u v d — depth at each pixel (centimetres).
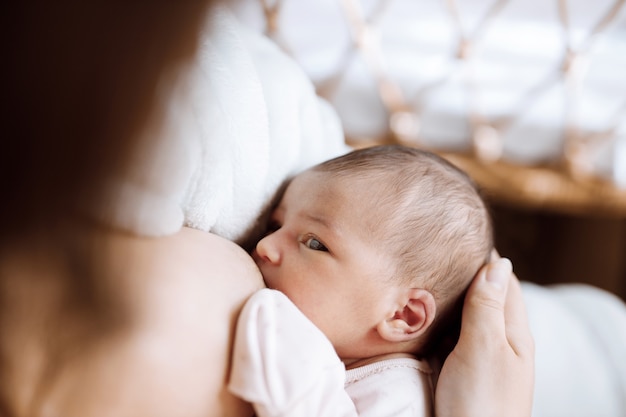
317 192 64
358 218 62
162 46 29
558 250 198
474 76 125
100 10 27
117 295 34
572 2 122
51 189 29
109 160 30
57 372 36
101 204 32
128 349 38
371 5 120
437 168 68
